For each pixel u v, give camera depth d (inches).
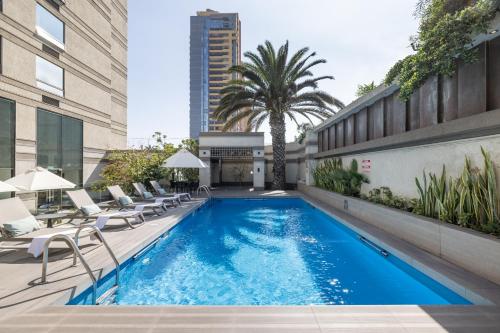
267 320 129.7
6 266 196.5
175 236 352.2
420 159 287.0
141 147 763.4
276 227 402.6
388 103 367.2
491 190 186.5
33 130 474.0
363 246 299.4
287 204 628.7
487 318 130.6
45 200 497.7
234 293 195.5
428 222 227.6
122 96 863.1
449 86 249.0
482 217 193.5
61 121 546.0
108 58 714.8
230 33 4315.9
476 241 178.4
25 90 457.7
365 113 441.1
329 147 648.4
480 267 175.3
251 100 755.4
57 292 156.9
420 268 200.8
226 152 862.5
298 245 311.1
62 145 548.4
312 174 737.0
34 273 183.5
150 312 137.3
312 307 142.3
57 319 130.5
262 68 745.0
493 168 195.8
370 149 401.4
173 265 248.8
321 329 122.6
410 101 315.6
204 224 423.8
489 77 205.9
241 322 128.0
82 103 609.9
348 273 230.7
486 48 206.8
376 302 180.9
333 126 617.6
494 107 201.9
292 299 186.2
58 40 536.7
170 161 581.9
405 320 129.5
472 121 196.7
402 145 320.5
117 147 833.5
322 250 292.7
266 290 199.5
